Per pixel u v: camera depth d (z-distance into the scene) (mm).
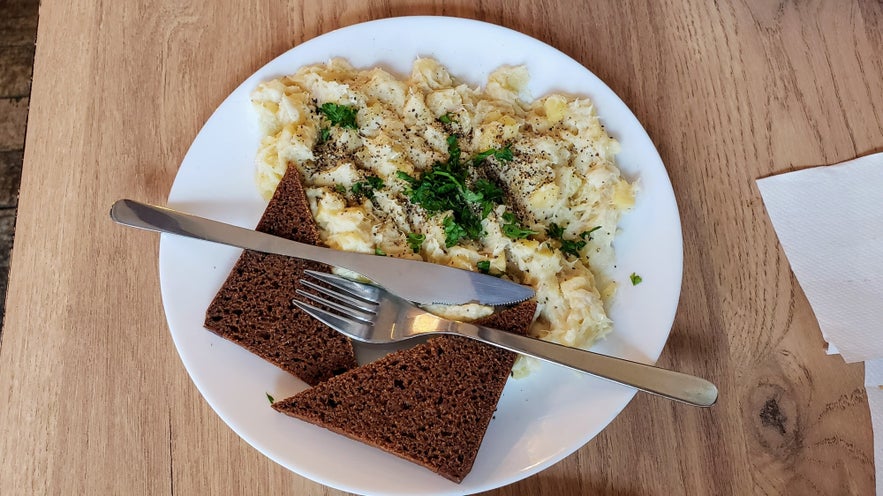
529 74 365
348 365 315
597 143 341
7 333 336
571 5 407
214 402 300
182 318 314
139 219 313
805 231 353
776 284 346
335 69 361
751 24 400
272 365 312
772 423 322
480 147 349
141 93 380
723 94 386
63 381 329
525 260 323
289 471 317
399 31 368
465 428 295
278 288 322
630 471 316
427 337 323
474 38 368
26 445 319
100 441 320
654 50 397
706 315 342
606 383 301
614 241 336
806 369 330
